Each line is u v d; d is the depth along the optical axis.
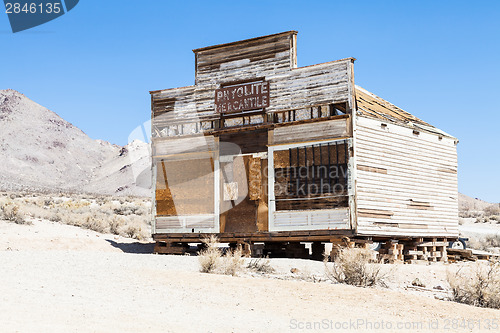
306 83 19.47
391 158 19.80
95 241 22.86
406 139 20.66
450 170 22.84
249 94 20.58
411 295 11.26
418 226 20.56
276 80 20.09
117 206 44.88
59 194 64.75
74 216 30.19
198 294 10.43
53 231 24.39
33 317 7.50
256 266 15.07
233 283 11.54
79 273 11.89
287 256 22.31
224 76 21.28
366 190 18.56
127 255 15.89
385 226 19.08
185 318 8.28
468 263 17.97
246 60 20.86
